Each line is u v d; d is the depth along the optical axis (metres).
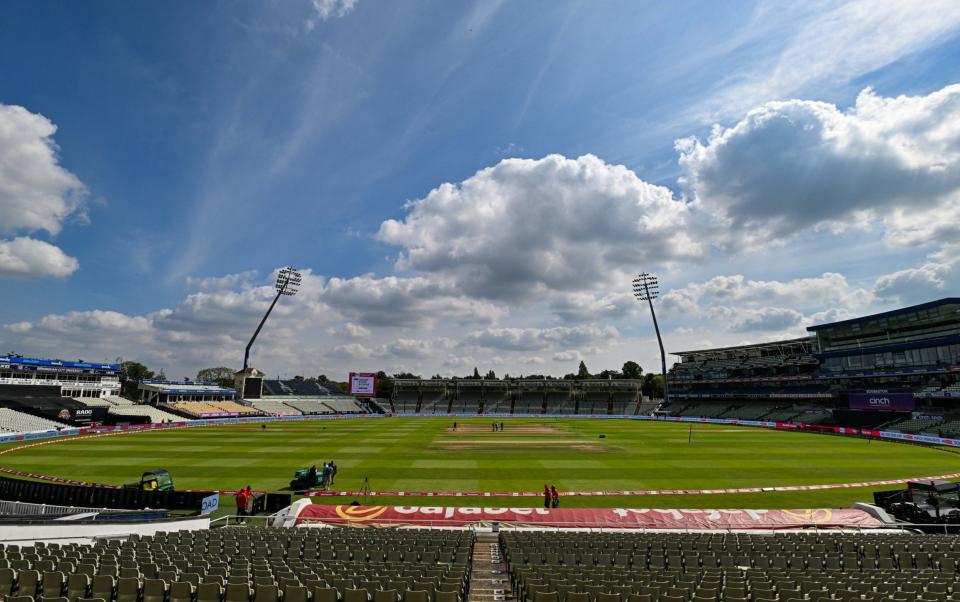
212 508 22.56
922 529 19.84
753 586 10.66
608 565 13.34
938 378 65.62
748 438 56.25
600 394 117.12
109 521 17.08
